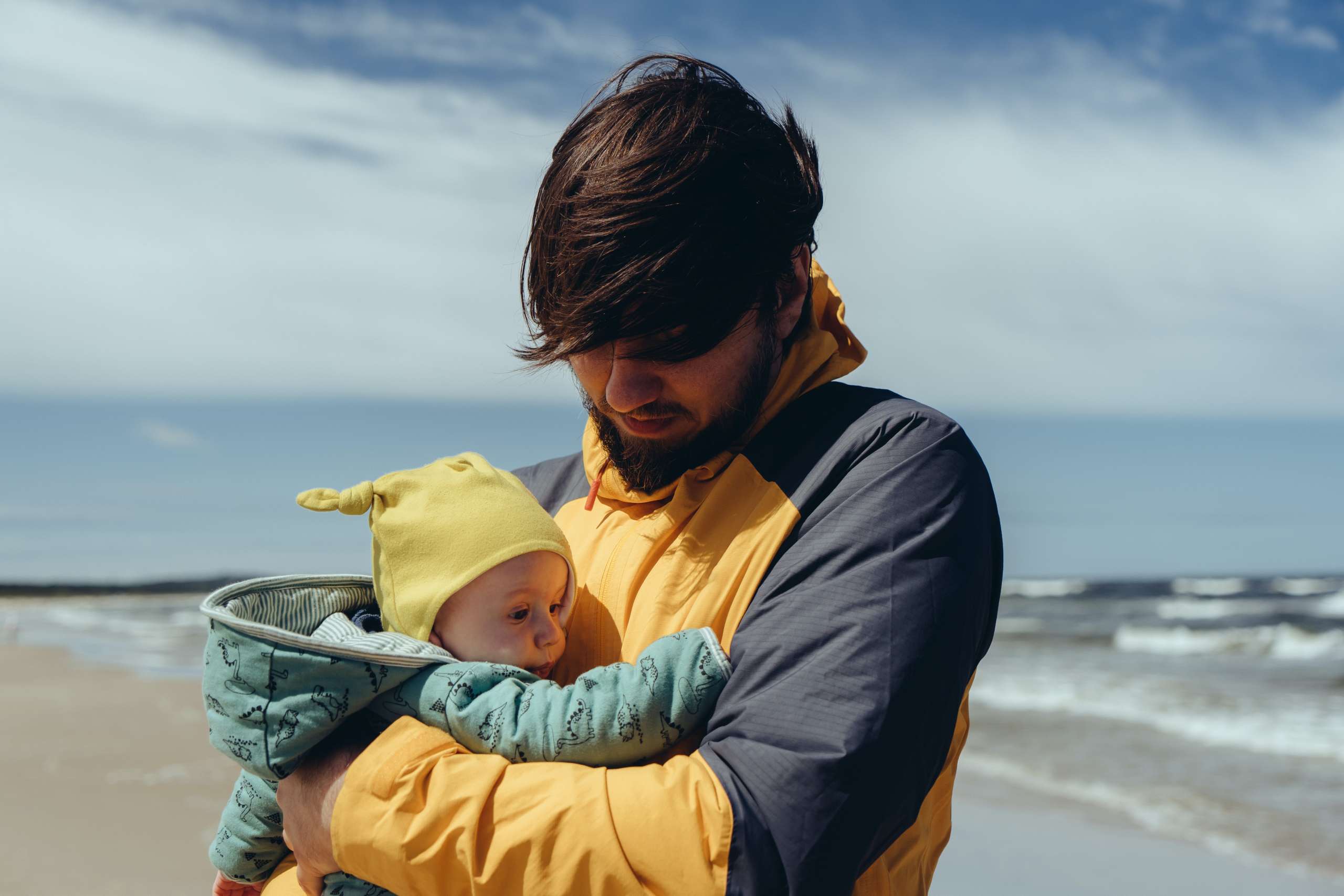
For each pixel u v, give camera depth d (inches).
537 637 59.2
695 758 47.8
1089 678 534.0
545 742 50.6
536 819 46.1
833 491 53.6
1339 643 695.7
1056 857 235.3
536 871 45.4
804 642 48.3
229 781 251.6
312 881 53.4
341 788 50.5
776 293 56.9
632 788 46.2
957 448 54.2
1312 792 295.7
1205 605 1121.4
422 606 59.3
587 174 54.9
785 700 47.0
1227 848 244.8
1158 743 362.0
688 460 58.7
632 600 58.2
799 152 62.9
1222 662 616.7
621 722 50.4
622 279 51.4
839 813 44.6
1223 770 322.3
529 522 61.1
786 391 59.2
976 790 296.0
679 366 54.1
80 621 641.6
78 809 228.4
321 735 52.4
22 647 494.6
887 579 48.9
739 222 53.1
